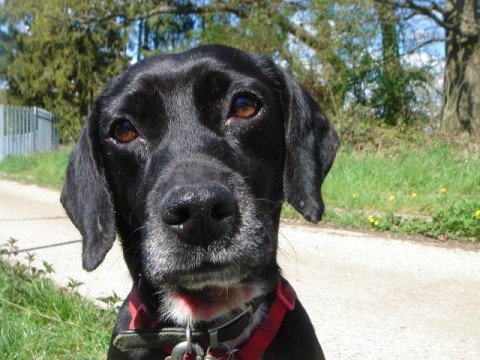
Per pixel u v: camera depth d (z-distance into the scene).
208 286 0.34
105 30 3.50
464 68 2.12
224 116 0.36
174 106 0.36
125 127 0.37
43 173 2.06
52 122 3.44
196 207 0.29
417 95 2.21
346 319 0.59
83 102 3.70
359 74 2.15
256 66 0.40
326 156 0.42
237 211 0.32
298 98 0.40
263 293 0.36
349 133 1.78
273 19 2.22
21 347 0.50
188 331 0.34
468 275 0.73
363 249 0.87
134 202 0.37
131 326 0.37
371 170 1.33
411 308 0.62
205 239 0.31
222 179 0.32
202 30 2.61
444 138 1.73
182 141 0.35
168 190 0.31
